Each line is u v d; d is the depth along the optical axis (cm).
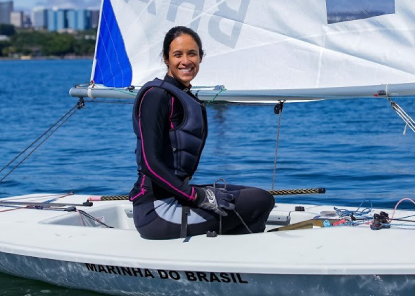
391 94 398
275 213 454
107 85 508
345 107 1574
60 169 832
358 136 1045
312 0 439
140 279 377
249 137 1066
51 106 1834
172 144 369
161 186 367
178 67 372
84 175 791
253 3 458
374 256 350
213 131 1170
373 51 422
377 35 421
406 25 412
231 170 780
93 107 1712
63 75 4216
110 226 479
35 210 473
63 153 954
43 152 969
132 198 390
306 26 443
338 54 434
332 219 424
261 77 460
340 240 368
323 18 437
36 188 728
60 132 1209
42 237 414
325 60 438
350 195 641
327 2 434
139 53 500
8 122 1427
